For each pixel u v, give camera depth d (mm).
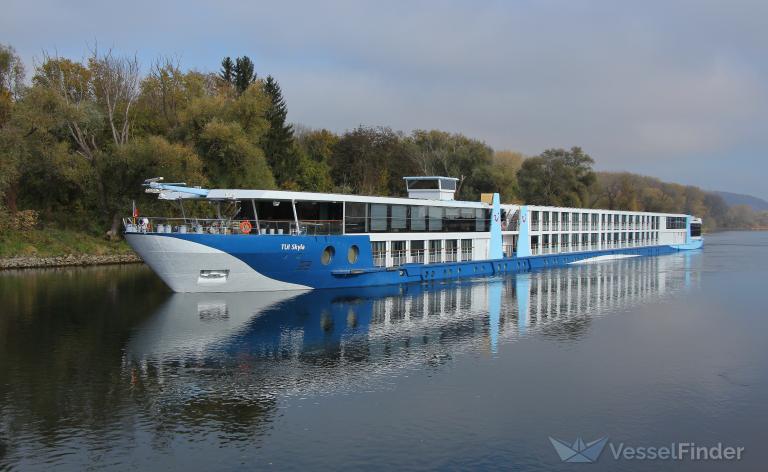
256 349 30531
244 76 110688
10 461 18469
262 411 22547
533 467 18891
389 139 124062
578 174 142500
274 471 18219
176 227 46000
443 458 19250
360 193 113438
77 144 76062
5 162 59906
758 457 19875
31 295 45000
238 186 78500
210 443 19906
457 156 129375
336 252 47500
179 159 71438
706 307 45719
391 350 30969
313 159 121000
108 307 40094
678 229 112188
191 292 44250
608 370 28500
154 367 27375
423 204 55312
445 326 36719
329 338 33094
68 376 26016
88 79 81500
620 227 94125
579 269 71188
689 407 23953
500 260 64875
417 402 23703
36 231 69438
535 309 43125
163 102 85688
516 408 23359
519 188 137625
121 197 73812
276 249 43688
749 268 75625
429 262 57000
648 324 39000
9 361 28062
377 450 19641
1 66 68750
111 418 21688
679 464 19375
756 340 34844
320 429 21094
